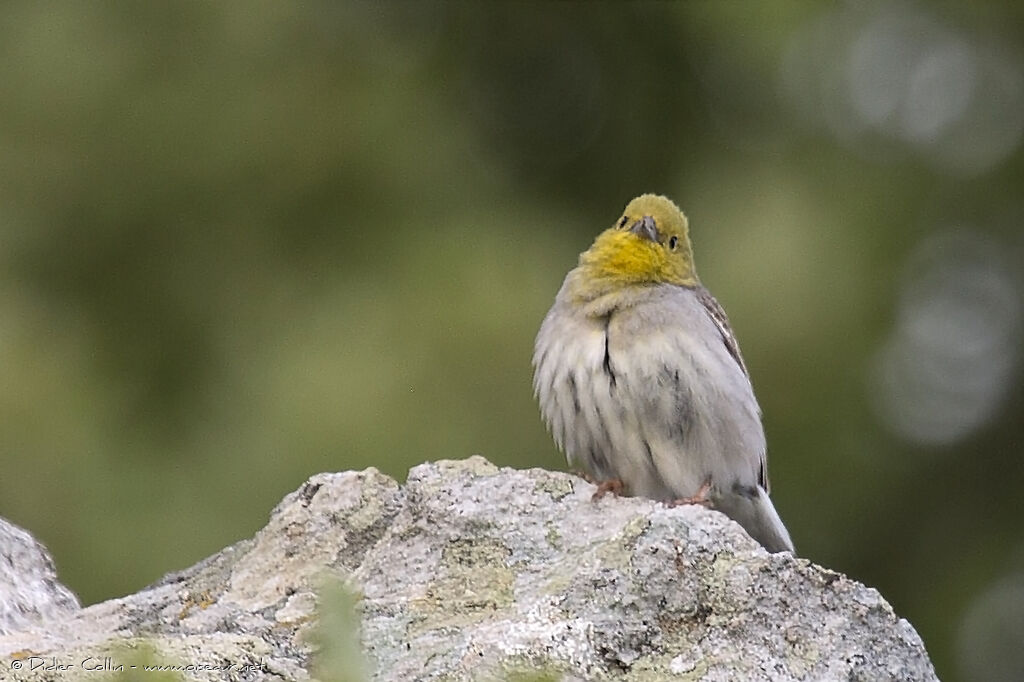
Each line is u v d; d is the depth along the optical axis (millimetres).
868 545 16547
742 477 9195
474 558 6969
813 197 15984
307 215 15773
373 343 14273
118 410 14609
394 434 13602
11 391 14133
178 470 14016
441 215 15961
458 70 17203
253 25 15750
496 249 15164
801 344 14898
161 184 15516
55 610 7207
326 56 16016
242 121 15609
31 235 15359
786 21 16781
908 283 16359
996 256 17281
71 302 15250
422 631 6633
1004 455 17016
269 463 13672
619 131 17578
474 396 13938
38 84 15367
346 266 15406
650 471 9117
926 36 17641
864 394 15680
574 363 9125
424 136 16312
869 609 6656
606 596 6598
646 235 9656
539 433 13883
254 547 7316
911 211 16750
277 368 14281
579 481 7242
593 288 9500
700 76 17641
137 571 13539
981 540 16891
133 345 15203
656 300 9234
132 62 15562
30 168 15398
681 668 6438
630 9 17688
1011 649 16547
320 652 6016
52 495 13805
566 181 17484
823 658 6531
